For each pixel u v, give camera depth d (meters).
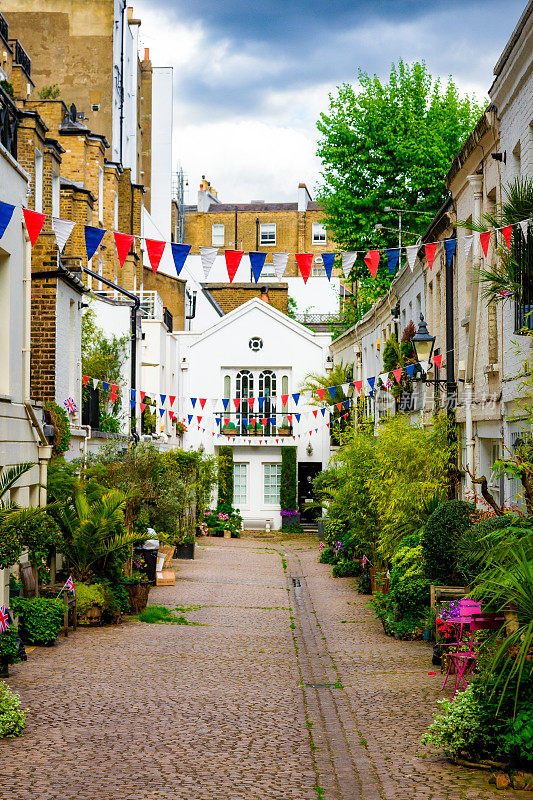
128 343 27.58
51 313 17.62
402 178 34.41
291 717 10.00
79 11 38.16
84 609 15.70
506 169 14.52
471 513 14.82
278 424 43.69
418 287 24.59
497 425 15.59
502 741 7.73
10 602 13.81
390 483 18.22
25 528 11.96
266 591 22.41
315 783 7.65
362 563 23.59
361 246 34.91
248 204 70.94
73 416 19.44
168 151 52.66
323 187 35.19
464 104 35.06
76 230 28.34
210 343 44.25
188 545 29.55
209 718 9.85
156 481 21.67
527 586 7.71
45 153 23.94
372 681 11.80
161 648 14.10
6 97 15.80
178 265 11.52
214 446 43.47
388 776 7.74
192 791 7.38
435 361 19.70
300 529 42.16
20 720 9.02
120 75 40.62
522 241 10.30
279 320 44.12
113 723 9.50
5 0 38.28
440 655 12.58
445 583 14.92
